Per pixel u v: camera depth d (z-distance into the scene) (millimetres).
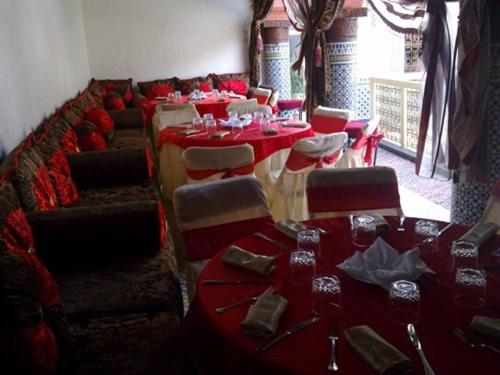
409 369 1194
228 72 9180
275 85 8609
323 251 1898
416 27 4176
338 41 5555
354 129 5402
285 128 4520
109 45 8625
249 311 1455
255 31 8359
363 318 1426
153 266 2529
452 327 1370
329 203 2520
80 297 2227
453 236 1992
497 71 3061
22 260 1456
